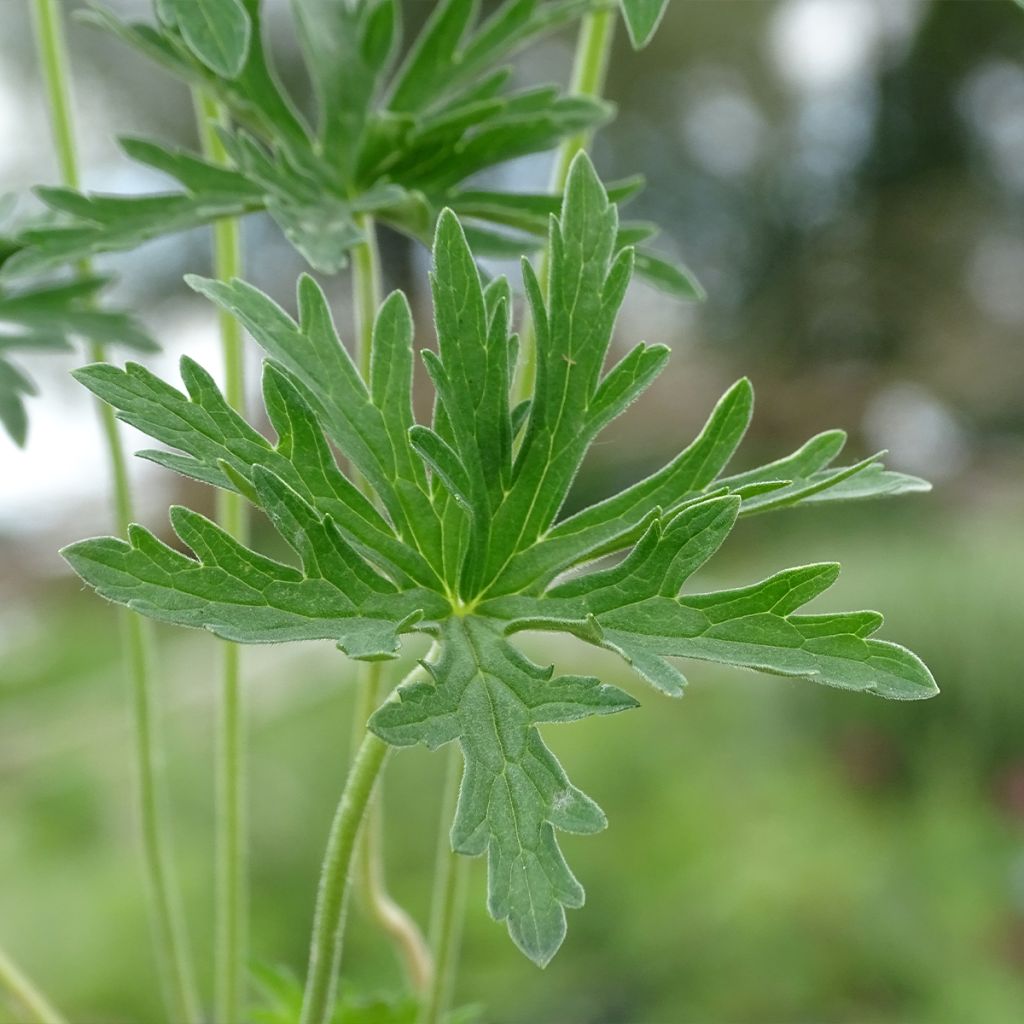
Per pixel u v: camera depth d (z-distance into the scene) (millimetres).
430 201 430
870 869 1604
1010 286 4059
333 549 327
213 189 412
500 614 338
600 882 1553
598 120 430
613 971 1439
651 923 1477
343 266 401
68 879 1576
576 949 1473
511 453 344
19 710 2227
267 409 333
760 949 1448
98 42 3186
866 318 4145
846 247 4148
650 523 336
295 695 2184
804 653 329
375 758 330
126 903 1481
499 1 3225
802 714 2064
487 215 431
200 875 1555
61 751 1986
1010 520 3000
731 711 2102
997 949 1488
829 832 1723
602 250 349
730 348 4082
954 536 2734
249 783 1777
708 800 1757
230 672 422
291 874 1654
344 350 346
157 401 327
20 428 459
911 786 1976
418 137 423
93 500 3084
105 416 432
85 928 1447
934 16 3994
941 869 1667
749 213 4219
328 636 323
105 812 1777
